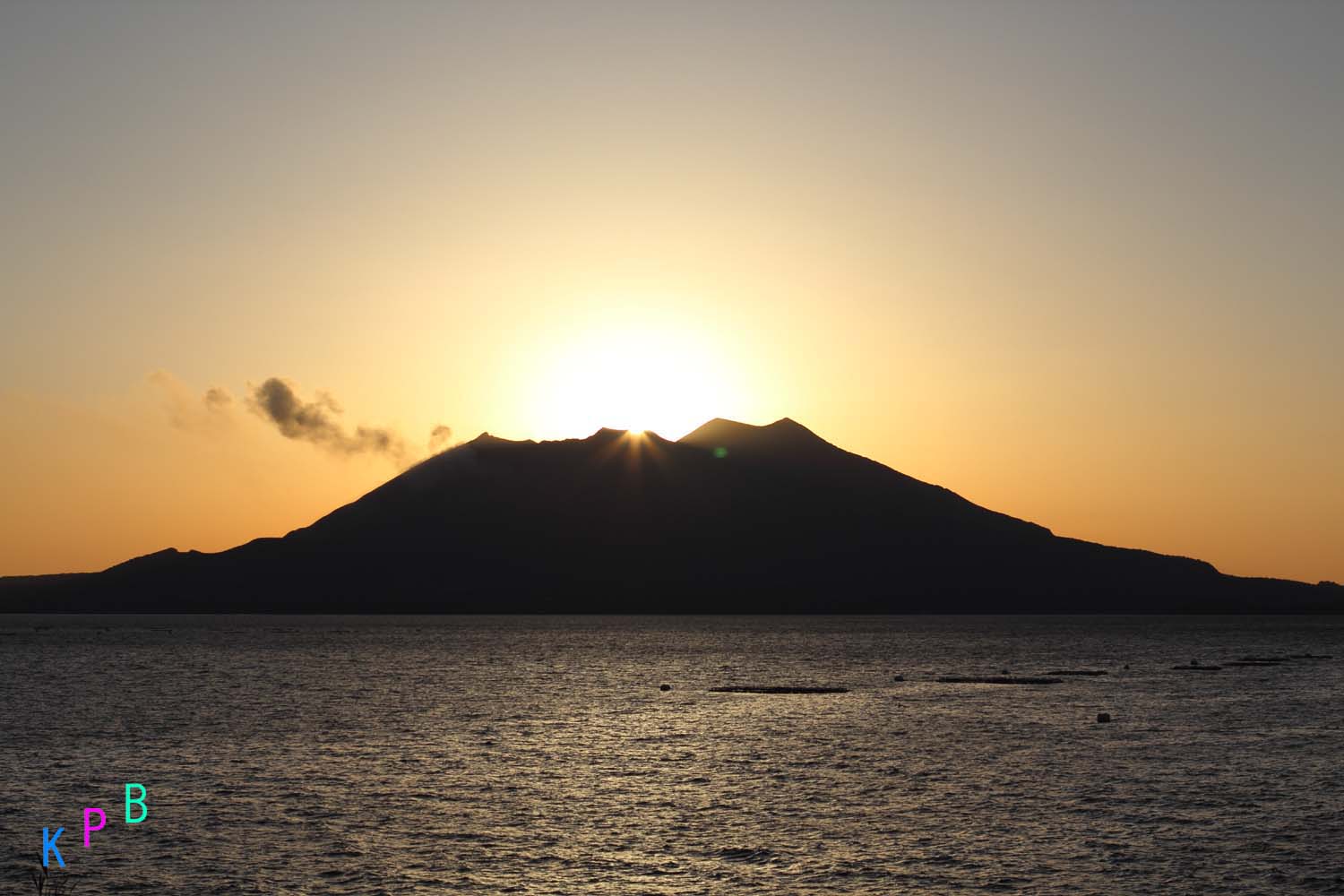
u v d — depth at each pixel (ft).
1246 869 127.85
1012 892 120.06
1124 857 133.28
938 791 171.83
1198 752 210.79
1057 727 251.19
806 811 157.99
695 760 202.69
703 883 123.44
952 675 424.87
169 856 134.31
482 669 451.94
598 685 370.94
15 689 346.33
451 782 179.11
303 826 148.46
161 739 226.99
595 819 152.97
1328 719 264.52
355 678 399.03
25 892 121.08
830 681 393.09
